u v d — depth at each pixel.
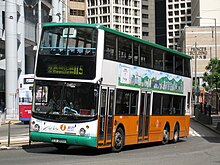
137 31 169.00
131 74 17.98
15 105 48.34
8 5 47.91
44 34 16.30
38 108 15.87
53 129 15.50
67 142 15.32
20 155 15.36
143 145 21.58
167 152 17.94
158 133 20.89
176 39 172.25
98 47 15.60
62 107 15.53
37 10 56.66
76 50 15.73
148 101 19.70
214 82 54.62
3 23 49.72
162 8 175.25
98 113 15.38
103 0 163.00
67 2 117.06
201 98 65.75
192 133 31.50
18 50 51.28
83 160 14.18
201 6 105.62
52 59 15.93
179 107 23.78
